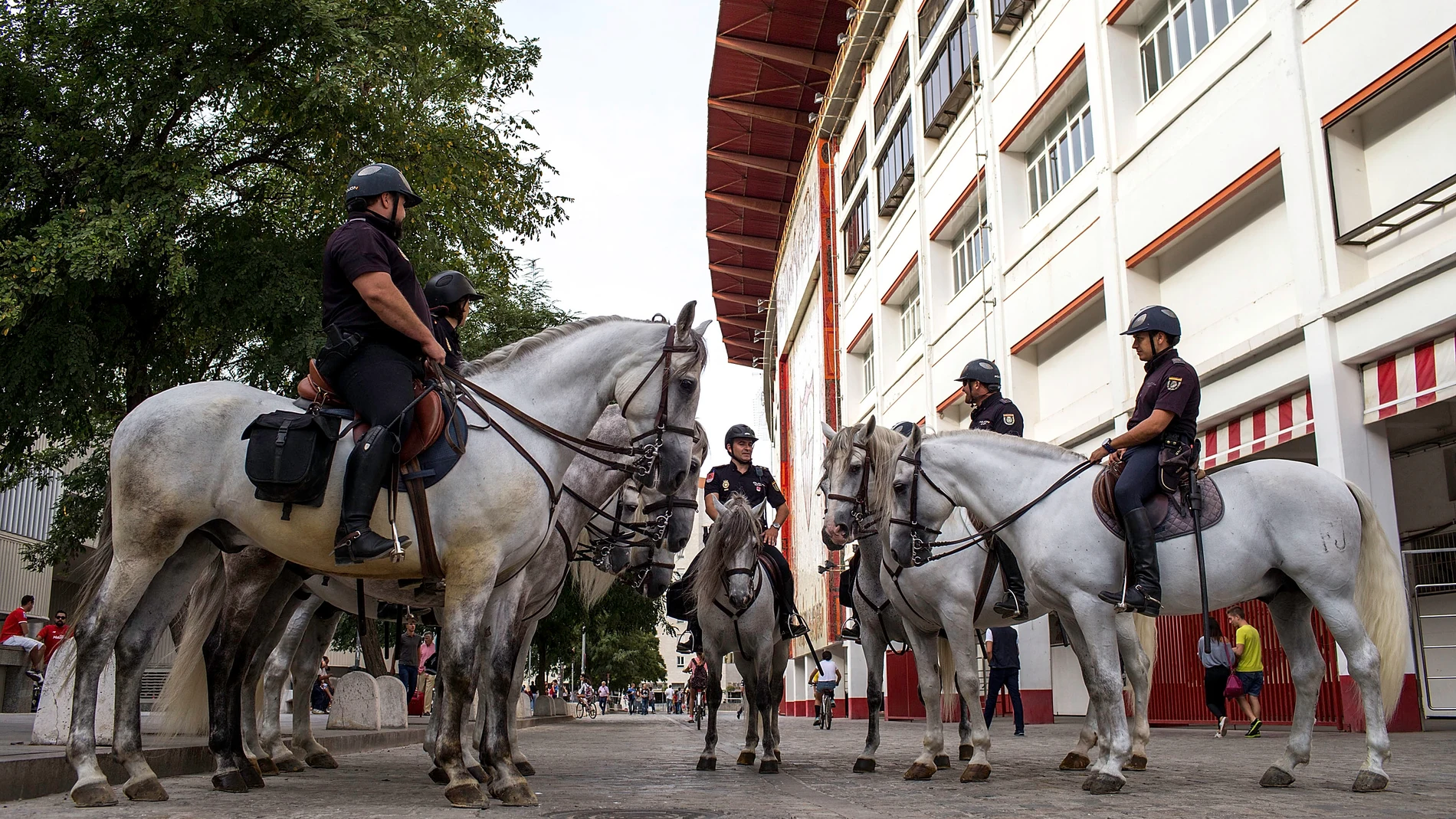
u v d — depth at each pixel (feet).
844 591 33.06
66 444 60.90
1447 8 35.04
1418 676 41.32
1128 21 56.49
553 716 122.11
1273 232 45.21
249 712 25.49
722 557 28.02
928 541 24.89
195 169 42.45
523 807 17.90
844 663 113.09
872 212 105.40
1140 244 53.52
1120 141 55.88
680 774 27.53
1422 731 38.93
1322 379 40.04
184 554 18.65
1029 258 67.15
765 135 147.54
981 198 74.79
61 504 64.08
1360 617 20.86
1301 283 41.37
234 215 48.62
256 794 19.70
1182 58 52.13
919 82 89.45
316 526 17.29
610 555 31.07
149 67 43.60
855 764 28.25
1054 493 22.90
